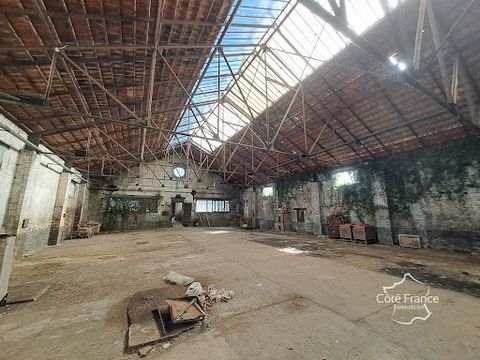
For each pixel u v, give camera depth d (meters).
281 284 4.50
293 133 11.89
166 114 9.84
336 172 13.08
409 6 5.29
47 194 9.40
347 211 12.14
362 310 3.33
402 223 9.60
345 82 7.95
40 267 5.93
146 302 3.55
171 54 5.55
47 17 3.56
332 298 3.79
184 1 4.05
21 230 6.88
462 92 6.61
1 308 3.42
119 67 5.35
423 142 8.89
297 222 15.52
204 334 2.70
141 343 2.44
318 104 9.35
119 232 15.57
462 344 2.46
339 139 10.86
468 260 6.62
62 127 7.57
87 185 16.14
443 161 8.48
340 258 6.95
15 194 6.81
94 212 16.95
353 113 8.94
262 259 6.82
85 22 3.85
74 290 4.21
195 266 5.97
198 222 20.97
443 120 7.71
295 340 2.56
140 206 18.64
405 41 3.87
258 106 11.26
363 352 2.34
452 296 3.84
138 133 11.35
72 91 5.79
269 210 18.81
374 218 10.69
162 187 19.78
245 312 3.27
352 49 6.80
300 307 3.43
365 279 4.80
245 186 21.56
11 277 5.02
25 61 4.38
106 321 3.04
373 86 7.62
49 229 9.85
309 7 2.55
